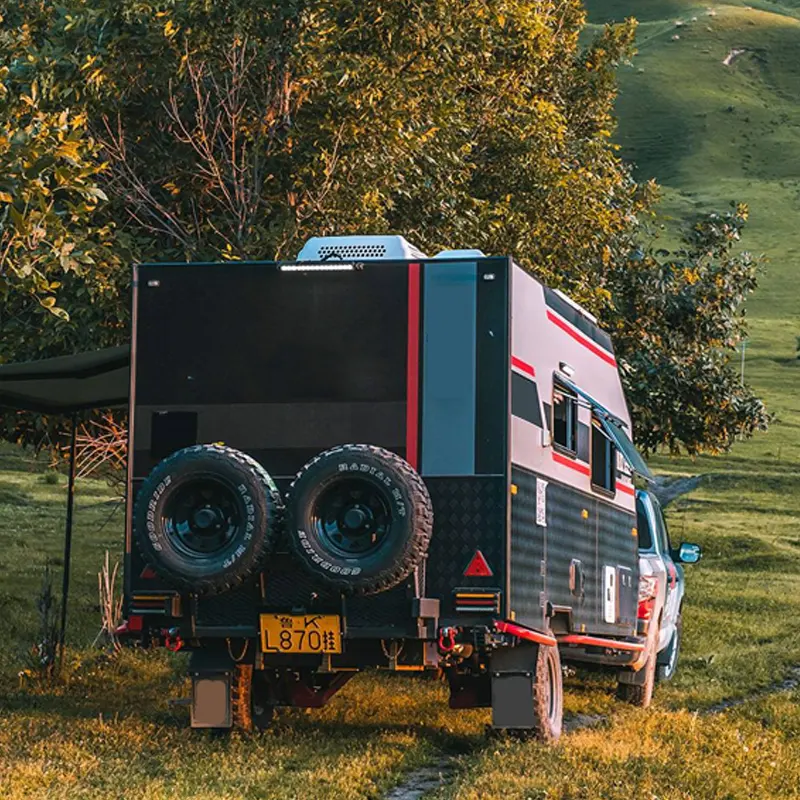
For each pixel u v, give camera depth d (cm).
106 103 3062
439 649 1962
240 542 1875
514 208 3962
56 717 2258
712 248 4975
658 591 2862
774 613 4934
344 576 1842
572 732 2208
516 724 2039
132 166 3200
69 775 1731
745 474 13288
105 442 3344
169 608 1970
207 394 2020
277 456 1998
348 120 3069
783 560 7244
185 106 3177
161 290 2044
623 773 1761
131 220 3241
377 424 1975
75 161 2109
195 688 2072
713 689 2991
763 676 3200
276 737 2100
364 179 3120
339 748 2017
